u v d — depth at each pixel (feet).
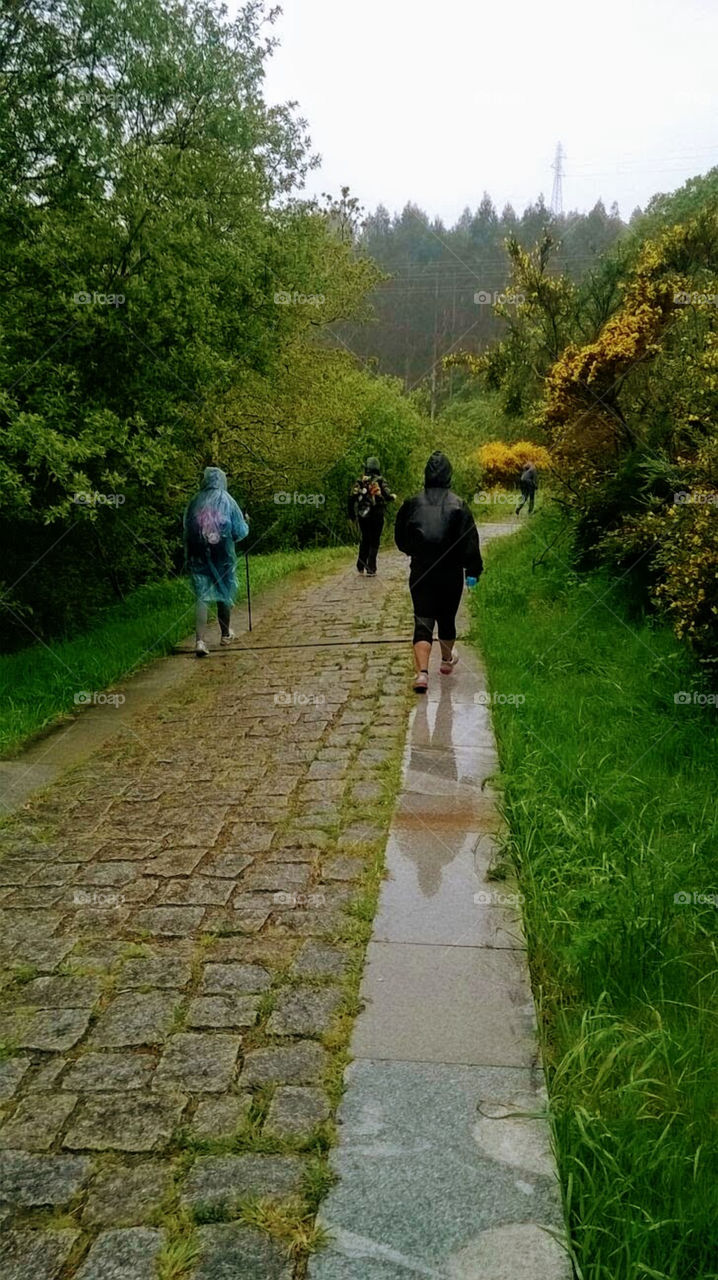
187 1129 8.33
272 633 32.37
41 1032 9.85
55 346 28.99
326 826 15.07
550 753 16.79
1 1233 7.28
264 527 74.59
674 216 61.72
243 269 35.78
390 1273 6.82
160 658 29.12
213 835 14.96
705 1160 7.60
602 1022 9.51
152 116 31.94
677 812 14.29
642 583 26.55
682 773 16.12
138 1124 8.42
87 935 11.89
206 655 29.01
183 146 32.91
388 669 25.61
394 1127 8.25
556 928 11.34
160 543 41.65
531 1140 8.07
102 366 30.53
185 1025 9.89
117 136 29.84
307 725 20.84
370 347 173.99
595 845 13.15
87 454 26.37
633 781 15.37
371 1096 8.66
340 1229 7.20
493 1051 9.30
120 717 22.39
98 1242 7.16
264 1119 8.41
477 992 10.32
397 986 10.48
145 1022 9.96
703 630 18.78
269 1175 7.77
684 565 18.88
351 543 81.56
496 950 11.19
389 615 34.47
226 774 17.89
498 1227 7.18
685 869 12.27
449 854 13.87
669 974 10.43
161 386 32.55
